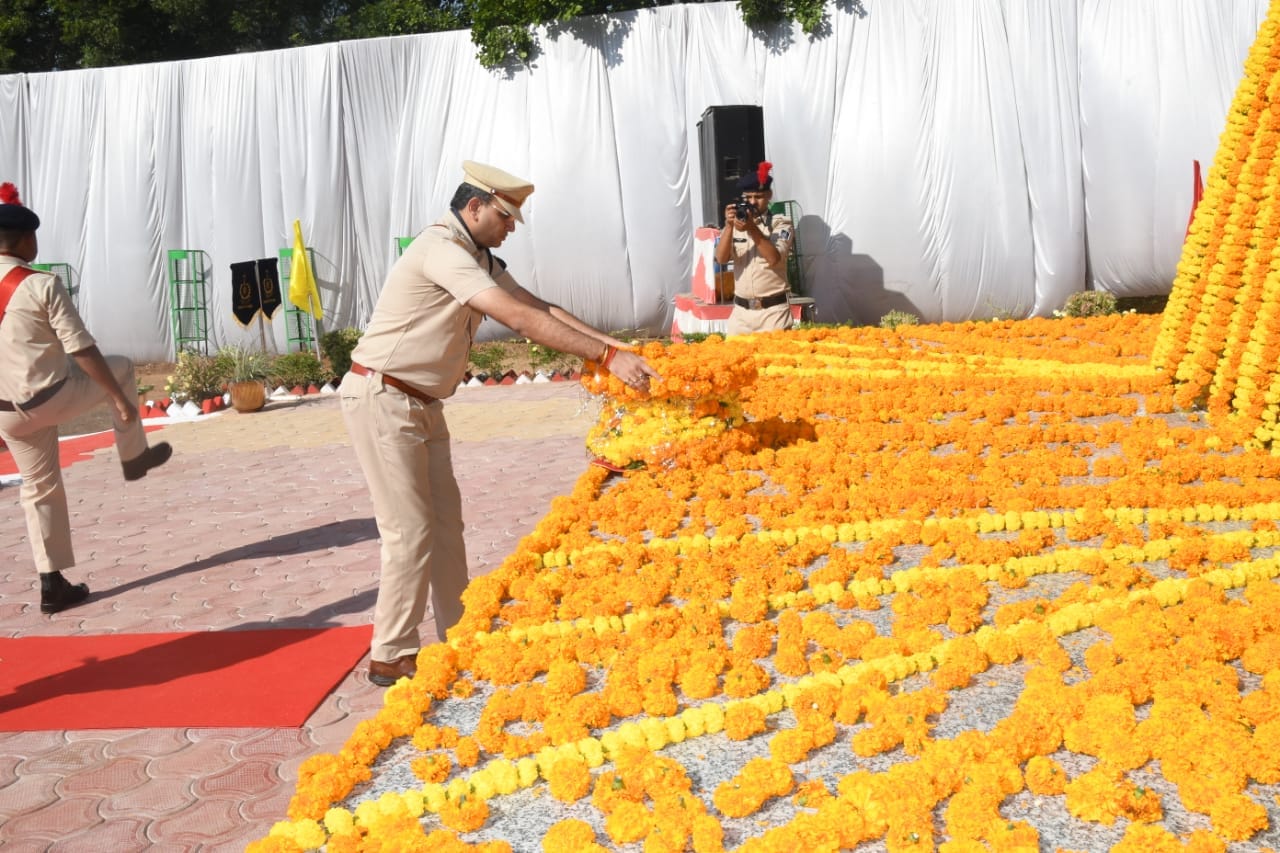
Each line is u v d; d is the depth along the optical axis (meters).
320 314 18.08
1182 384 6.93
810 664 3.43
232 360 14.67
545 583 4.26
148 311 18.97
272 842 2.73
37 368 4.94
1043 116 16.45
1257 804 2.50
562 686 3.34
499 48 17.39
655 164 17.52
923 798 2.62
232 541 6.47
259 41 25.39
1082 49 16.33
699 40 17.23
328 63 18.02
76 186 18.81
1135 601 3.67
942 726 3.02
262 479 8.39
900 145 16.78
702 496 5.48
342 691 4.03
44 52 25.17
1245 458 5.38
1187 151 16.03
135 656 4.51
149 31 24.75
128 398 5.21
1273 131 6.26
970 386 7.83
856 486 5.49
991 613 3.81
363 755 3.12
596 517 5.23
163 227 18.78
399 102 18.11
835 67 16.88
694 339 12.92
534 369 15.82
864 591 4.07
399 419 3.76
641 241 17.72
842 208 17.12
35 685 4.23
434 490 4.09
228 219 18.61
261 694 4.00
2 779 3.43
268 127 18.34
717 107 15.23
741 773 2.79
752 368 6.10
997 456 5.81
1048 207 16.59
